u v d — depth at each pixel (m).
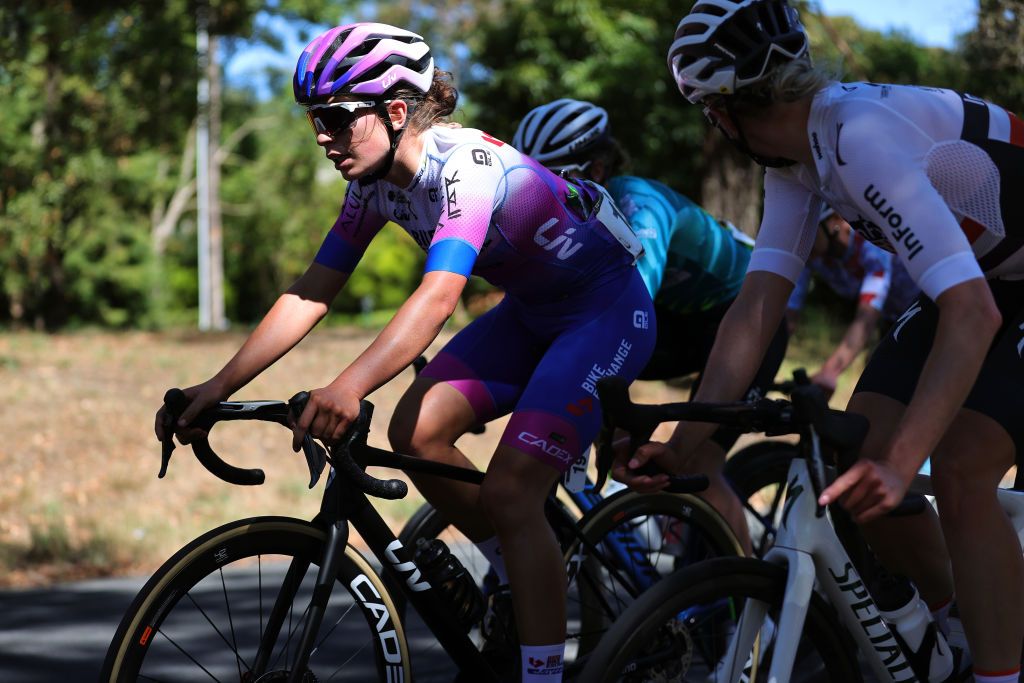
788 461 3.63
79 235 25.48
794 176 2.20
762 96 2.05
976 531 2.12
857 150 1.99
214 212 36.03
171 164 36.56
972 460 2.11
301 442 2.05
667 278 3.29
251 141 41.31
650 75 16.58
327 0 18.55
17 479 6.34
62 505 5.86
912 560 2.37
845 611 2.15
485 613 2.60
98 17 17.45
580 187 2.60
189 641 3.12
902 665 2.20
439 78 2.41
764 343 2.32
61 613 4.14
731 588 2.07
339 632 2.90
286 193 41.25
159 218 38.84
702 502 3.04
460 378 2.62
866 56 15.38
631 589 3.00
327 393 2.04
